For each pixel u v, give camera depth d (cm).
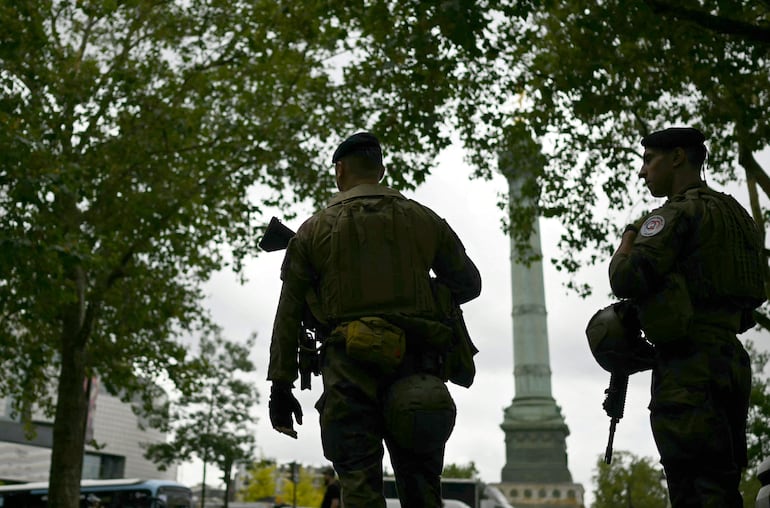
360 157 376
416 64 1437
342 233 348
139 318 2228
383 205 356
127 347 2369
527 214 2031
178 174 2091
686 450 327
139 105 1980
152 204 1992
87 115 1923
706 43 1299
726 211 349
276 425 352
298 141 2095
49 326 2327
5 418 9094
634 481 6794
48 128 1823
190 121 2016
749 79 1455
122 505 2759
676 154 371
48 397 2473
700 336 335
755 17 1315
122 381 2359
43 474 9381
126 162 1958
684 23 1290
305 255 355
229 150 2064
